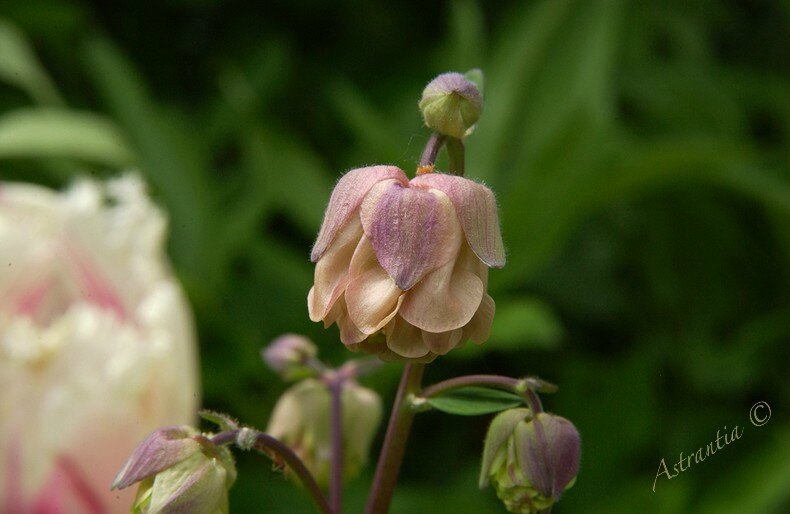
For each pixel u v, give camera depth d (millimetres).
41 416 632
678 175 786
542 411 502
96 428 634
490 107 882
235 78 953
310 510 697
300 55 1070
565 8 901
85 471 633
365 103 945
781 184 922
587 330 930
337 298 473
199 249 816
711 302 932
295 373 566
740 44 1136
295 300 824
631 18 1047
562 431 498
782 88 1045
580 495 750
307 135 1048
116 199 811
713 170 792
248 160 924
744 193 908
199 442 494
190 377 658
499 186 877
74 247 673
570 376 791
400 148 847
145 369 641
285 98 1051
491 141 873
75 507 633
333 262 474
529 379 499
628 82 1010
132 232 676
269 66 1019
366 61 1060
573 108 839
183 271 808
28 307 673
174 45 1065
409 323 469
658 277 935
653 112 1023
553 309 915
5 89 955
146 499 493
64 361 636
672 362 893
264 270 835
